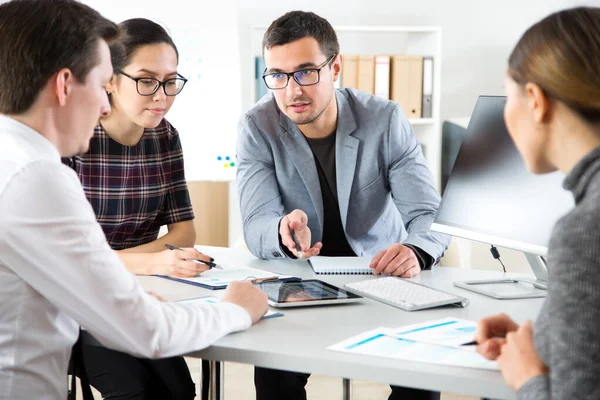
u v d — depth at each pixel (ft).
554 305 3.19
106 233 7.09
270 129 7.61
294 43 7.02
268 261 7.00
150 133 7.30
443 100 15.21
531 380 3.47
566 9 3.61
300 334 4.63
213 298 5.39
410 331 4.60
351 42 14.62
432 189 7.59
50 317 4.38
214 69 12.31
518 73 3.63
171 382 5.97
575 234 3.14
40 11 4.27
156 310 4.30
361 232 7.85
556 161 3.62
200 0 12.21
